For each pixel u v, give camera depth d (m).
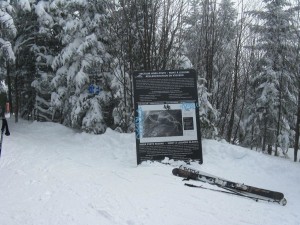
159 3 15.41
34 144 12.94
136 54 15.87
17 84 22.98
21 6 18.05
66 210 5.95
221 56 20.53
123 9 15.09
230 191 7.93
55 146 13.04
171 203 6.84
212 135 12.73
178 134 10.16
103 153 12.11
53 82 17.22
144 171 9.33
